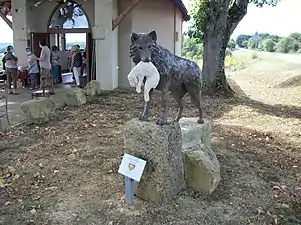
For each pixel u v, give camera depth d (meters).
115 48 14.11
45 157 5.87
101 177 5.06
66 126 7.91
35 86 13.88
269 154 6.27
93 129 7.69
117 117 8.91
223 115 9.56
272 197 4.61
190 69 4.64
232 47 32.84
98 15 13.34
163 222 3.96
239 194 4.63
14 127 7.83
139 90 4.09
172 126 4.24
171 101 11.12
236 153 6.16
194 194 4.55
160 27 15.90
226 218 4.07
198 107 5.21
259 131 7.88
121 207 4.23
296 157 6.20
